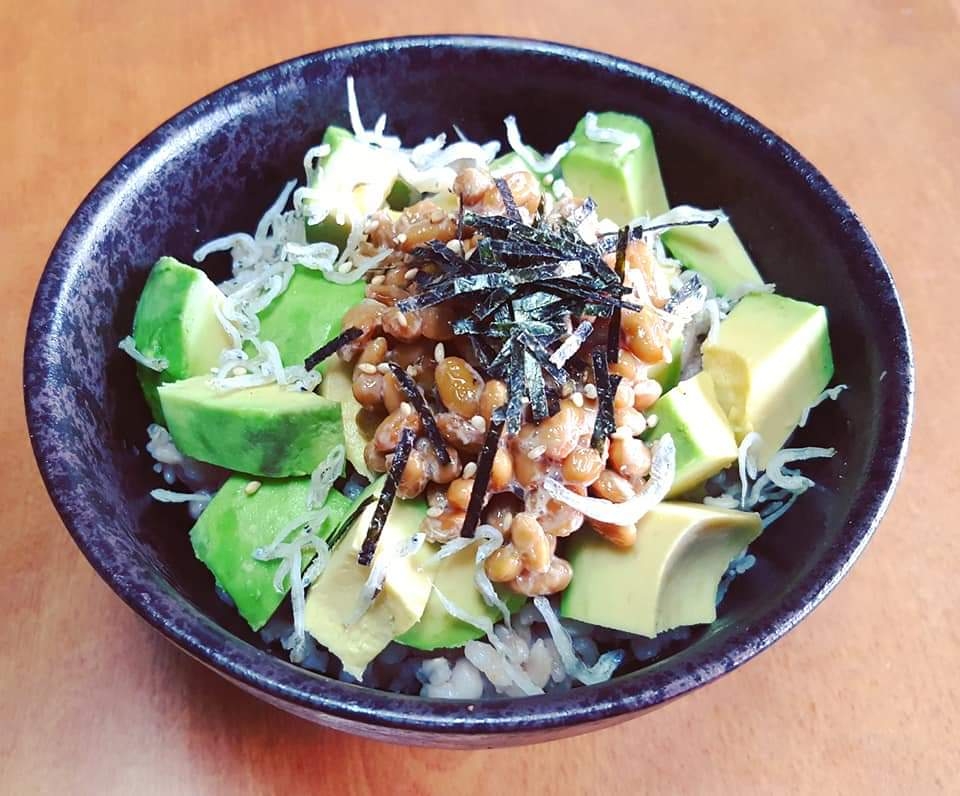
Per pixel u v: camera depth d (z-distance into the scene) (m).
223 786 0.16
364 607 0.14
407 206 0.20
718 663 0.12
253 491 0.16
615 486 0.15
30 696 0.17
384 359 0.16
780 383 0.17
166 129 0.17
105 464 0.15
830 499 0.15
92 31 0.26
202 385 0.16
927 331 0.22
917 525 0.19
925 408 0.21
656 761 0.16
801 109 0.26
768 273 0.19
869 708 0.17
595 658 0.16
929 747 0.16
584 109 0.20
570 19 0.28
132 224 0.17
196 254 0.19
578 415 0.15
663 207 0.20
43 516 0.19
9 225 0.23
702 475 0.16
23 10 0.27
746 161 0.19
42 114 0.25
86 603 0.18
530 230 0.16
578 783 0.16
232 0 0.27
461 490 0.14
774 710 0.17
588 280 0.15
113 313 0.16
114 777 0.16
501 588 0.15
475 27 0.27
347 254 0.18
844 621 0.18
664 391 0.17
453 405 0.15
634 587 0.15
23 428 0.20
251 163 0.19
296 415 0.15
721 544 0.16
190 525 0.17
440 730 0.11
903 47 0.27
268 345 0.17
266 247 0.19
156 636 0.17
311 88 0.19
